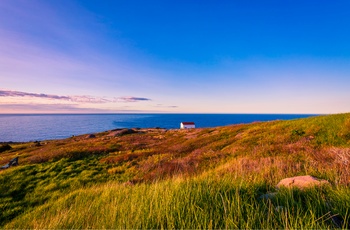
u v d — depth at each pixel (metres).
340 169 3.92
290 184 3.16
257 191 3.19
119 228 2.23
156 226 2.21
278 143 13.12
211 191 2.85
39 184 13.44
